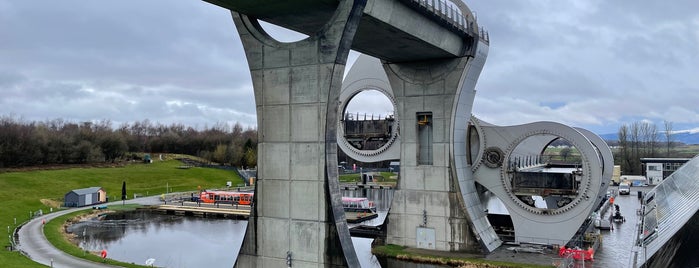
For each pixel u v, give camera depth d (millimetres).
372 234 47406
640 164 133000
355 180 113625
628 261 35500
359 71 48688
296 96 26578
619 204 69062
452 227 39156
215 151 131250
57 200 71875
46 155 99062
